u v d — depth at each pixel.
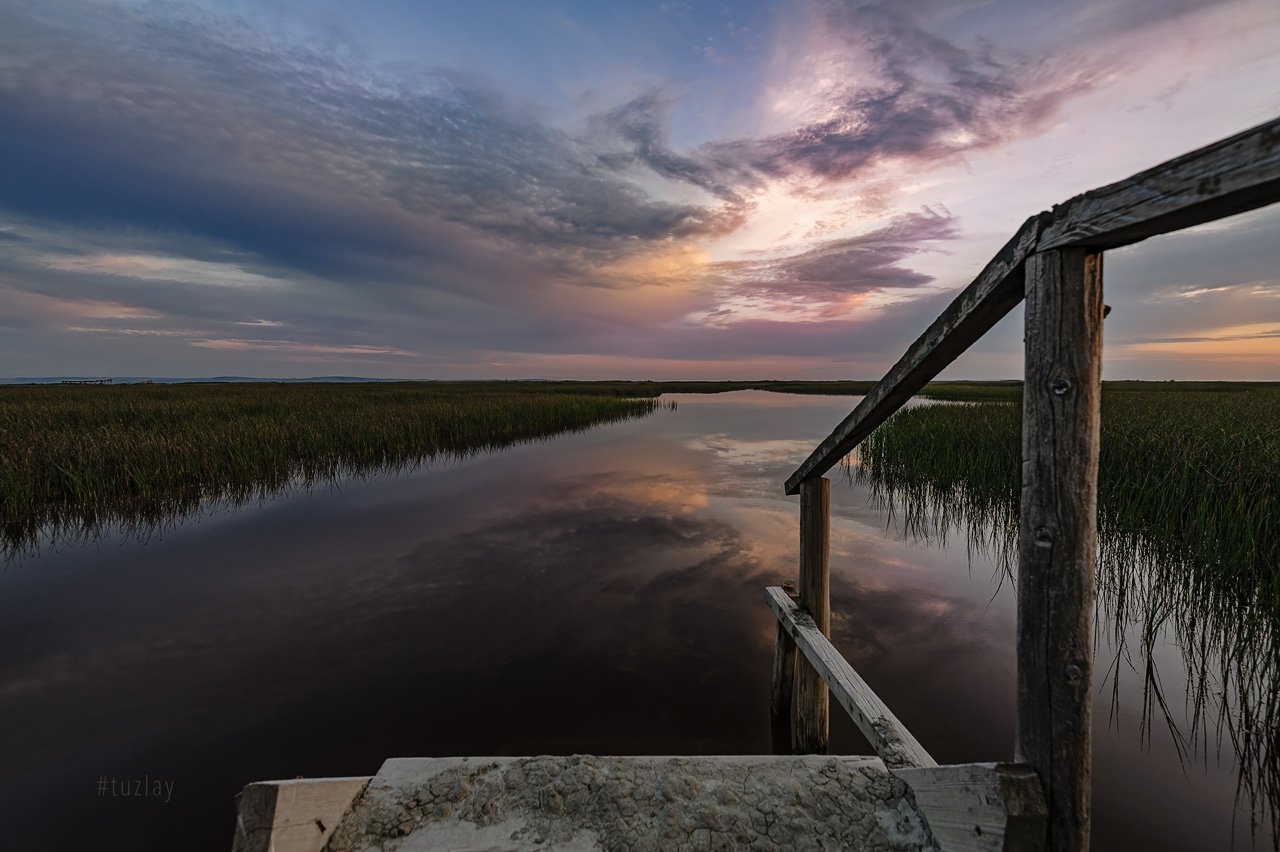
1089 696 1.38
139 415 14.95
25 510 8.12
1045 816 1.43
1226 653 4.15
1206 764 3.02
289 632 4.67
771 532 7.61
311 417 15.73
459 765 2.17
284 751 3.20
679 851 1.79
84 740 3.27
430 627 4.78
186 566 6.23
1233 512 5.35
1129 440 8.38
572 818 1.91
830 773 2.11
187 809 2.75
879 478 11.55
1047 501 1.40
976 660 4.25
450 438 16.33
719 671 4.12
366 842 1.82
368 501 9.27
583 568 6.21
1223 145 0.98
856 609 5.18
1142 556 5.88
